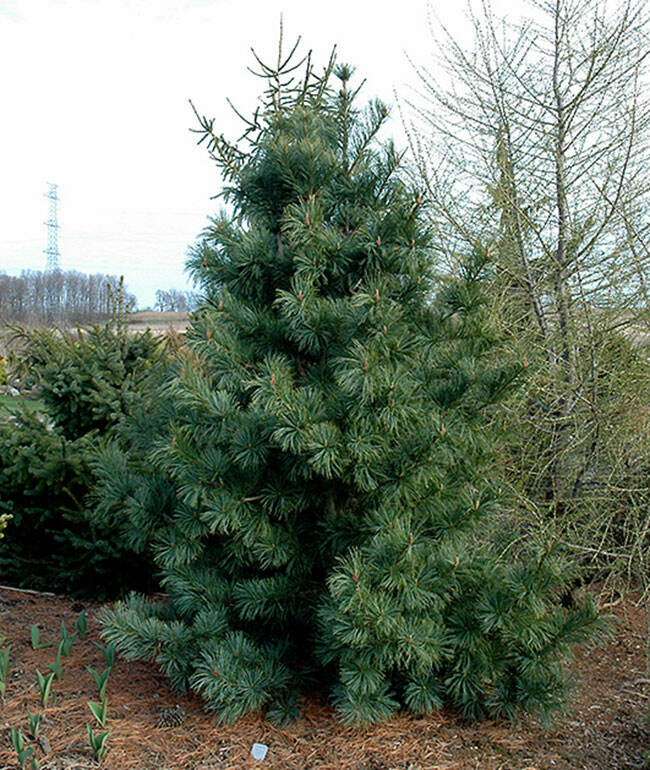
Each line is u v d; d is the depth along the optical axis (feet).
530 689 9.99
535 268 16.15
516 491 14.25
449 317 10.37
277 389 8.88
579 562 14.97
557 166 15.79
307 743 9.60
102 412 16.97
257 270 10.42
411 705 10.00
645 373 14.66
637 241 15.23
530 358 13.84
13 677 10.96
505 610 9.86
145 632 10.16
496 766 9.35
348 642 9.12
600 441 14.83
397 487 9.50
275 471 9.99
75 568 14.87
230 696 9.42
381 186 10.89
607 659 13.43
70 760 8.74
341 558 9.63
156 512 10.52
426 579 9.40
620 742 10.18
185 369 9.46
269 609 9.91
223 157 11.35
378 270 10.02
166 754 9.09
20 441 15.46
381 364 9.24
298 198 10.79
